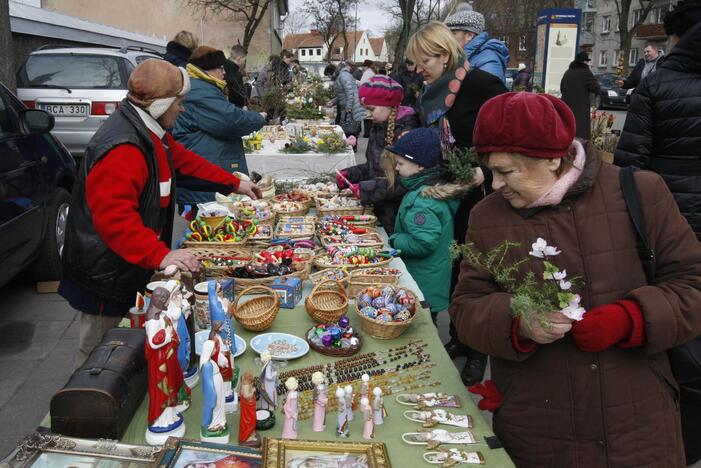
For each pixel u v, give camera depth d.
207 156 3.98
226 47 25.23
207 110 3.86
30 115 4.14
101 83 7.18
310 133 6.37
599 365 1.46
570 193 1.44
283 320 2.21
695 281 1.42
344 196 4.02
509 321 1.45
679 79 2.95
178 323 1.62
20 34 9.83
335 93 11.11
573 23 11.32
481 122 1.42
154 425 1.47
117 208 1.97
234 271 2.48
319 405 1.53
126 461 1.34
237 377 1.74
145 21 21.81
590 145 1.50
